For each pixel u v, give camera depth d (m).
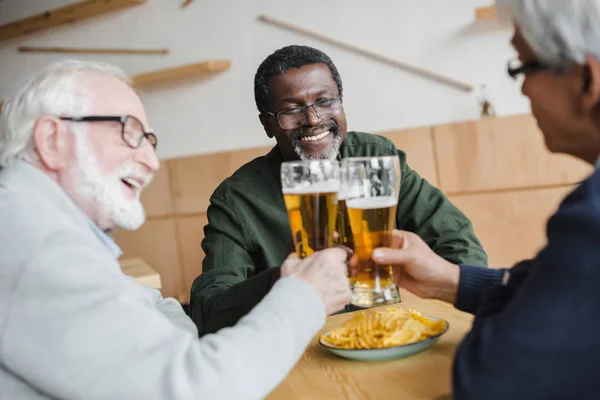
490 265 3.31
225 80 3.79
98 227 1.15
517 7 0.85
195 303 1.52
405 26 3.48
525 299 0.80
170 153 3.93
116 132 1.11
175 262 3.81
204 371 0.90
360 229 1.08
